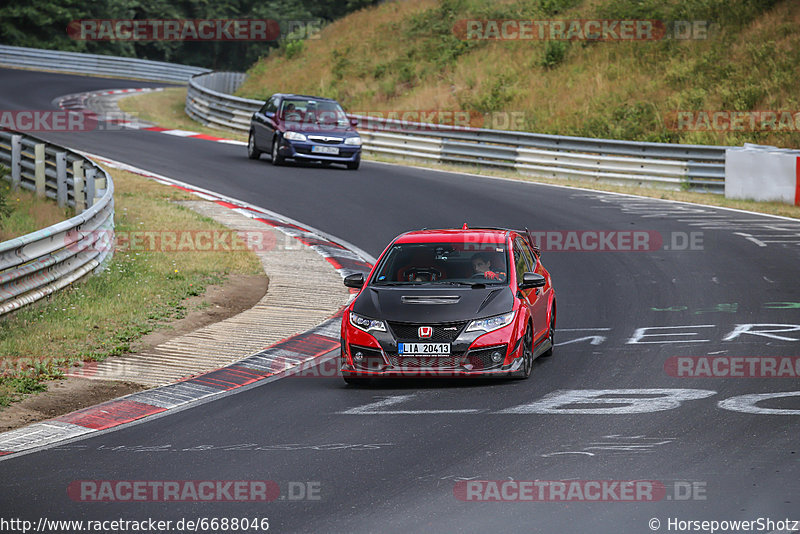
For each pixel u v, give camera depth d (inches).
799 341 1696.6
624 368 1542.8
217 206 3149.6
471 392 1428.4
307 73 6840.6
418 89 5984.3
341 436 1200.2
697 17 5546.3
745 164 3614.7
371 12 7603.4
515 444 1135.6
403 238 1685.5
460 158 4394.7
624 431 1176.8
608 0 6195.9
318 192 3457.2
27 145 3085.6
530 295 1578.5
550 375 1519.4
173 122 5669.3
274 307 2052.2
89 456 1149.7
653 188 3868.1
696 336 1766.7
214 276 2304.4
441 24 6796.3
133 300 2037.4
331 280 2315.5
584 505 919.7
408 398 1406.3
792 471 1000.9
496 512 906.7
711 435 1146.7
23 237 1836.9
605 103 5054.1
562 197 3489.2
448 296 1493.6
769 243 2733.8
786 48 4933.6
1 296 1797.5
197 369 1608.0
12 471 1095.0
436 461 1078.4
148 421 1316.4
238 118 5398.6
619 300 2126.0
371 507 929.5
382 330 1459.2
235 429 1255.5
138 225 2733.8
